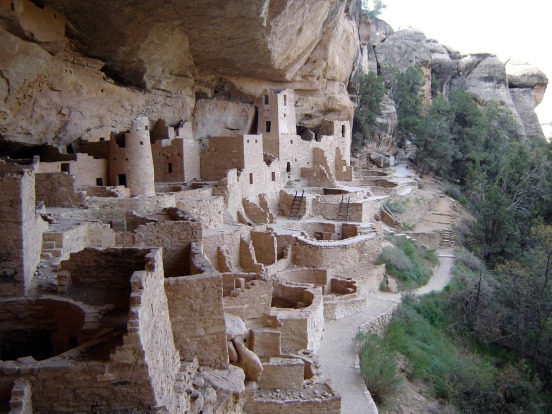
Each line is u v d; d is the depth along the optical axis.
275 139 36.44
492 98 78.88
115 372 7.32
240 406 11.73
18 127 23.22
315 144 40.06
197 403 9.20
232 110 35.88
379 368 18.81
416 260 33.56
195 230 14.38
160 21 24.56
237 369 10.95
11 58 20.84
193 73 32.25
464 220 44.69
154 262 9.01
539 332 28.19
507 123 69.19
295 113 39.91
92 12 22.81
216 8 23.83
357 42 47.12
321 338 21.34
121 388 7.36
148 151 24.84
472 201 51.12
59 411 7.26
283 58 32.94
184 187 28.61
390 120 57.25
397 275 30.47
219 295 10.51
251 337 16.03
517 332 29.12
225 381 10.24
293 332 18.06
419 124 55.75
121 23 23.83
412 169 55.91
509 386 23.55
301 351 17.39
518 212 43.59
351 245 28.61
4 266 10.70
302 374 15.16
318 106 41.62
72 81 24.66
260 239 26.41
